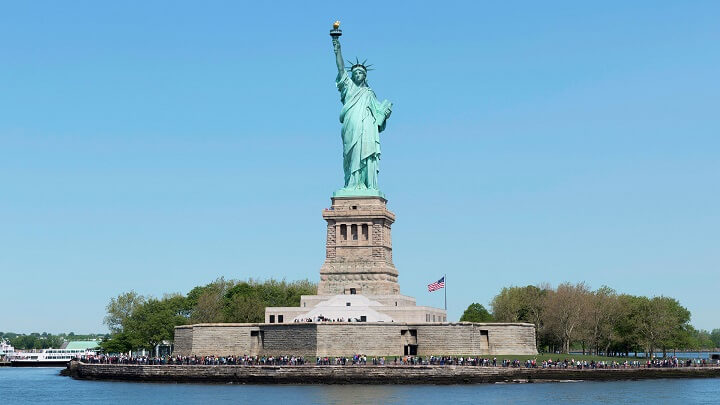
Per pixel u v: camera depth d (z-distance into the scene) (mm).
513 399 184500
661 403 180875
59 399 197375
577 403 179625
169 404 179375
